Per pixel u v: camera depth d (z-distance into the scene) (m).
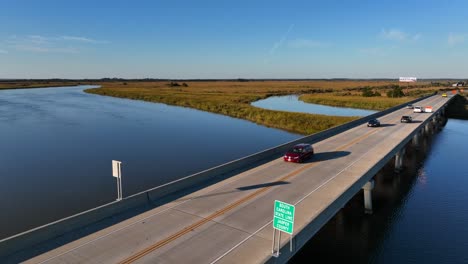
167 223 15.52
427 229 22.47
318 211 16.75
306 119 63.88
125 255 12.73
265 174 23.22
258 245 13.57
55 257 12.56
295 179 22.11
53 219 23.38
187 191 19.80
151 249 13.20
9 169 34.34
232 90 162.62
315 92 155.12
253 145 46.31
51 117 71.00
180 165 36.56
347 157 28.05
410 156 41.66
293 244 13.31
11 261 12.22
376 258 19.09
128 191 28.70
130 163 37.09
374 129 43.16
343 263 18.56
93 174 33.03
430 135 56.47
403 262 18.77
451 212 25.12
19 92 156.88
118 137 50.75
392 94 114.56
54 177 32.06
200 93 137.12
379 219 23.81
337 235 21.56
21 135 51.34
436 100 91.75
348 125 45.41
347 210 25.30
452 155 42.28
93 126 60.25
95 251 13.02
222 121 67.62
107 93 142.88
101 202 26.36
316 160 27.17
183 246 13.45
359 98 110.38
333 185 20.88
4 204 25.80
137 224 15.39
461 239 21.20
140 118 71.19
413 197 28.03
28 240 13.18
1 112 78.31
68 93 153.62
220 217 16.20
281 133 55.16
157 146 45.25
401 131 41.09
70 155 40.06
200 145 46.06
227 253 12.92
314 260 18.80
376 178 32.94
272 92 148.12
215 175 22.67
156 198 18.53
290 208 12.05
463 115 81.81
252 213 16.70
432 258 19.17
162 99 110.06
